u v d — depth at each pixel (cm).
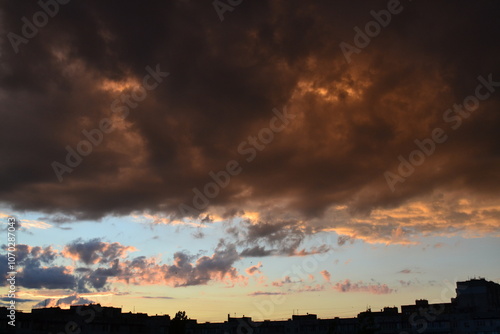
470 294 16738
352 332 15300
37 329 12394
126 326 14038
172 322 14300
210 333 16288
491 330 13925
